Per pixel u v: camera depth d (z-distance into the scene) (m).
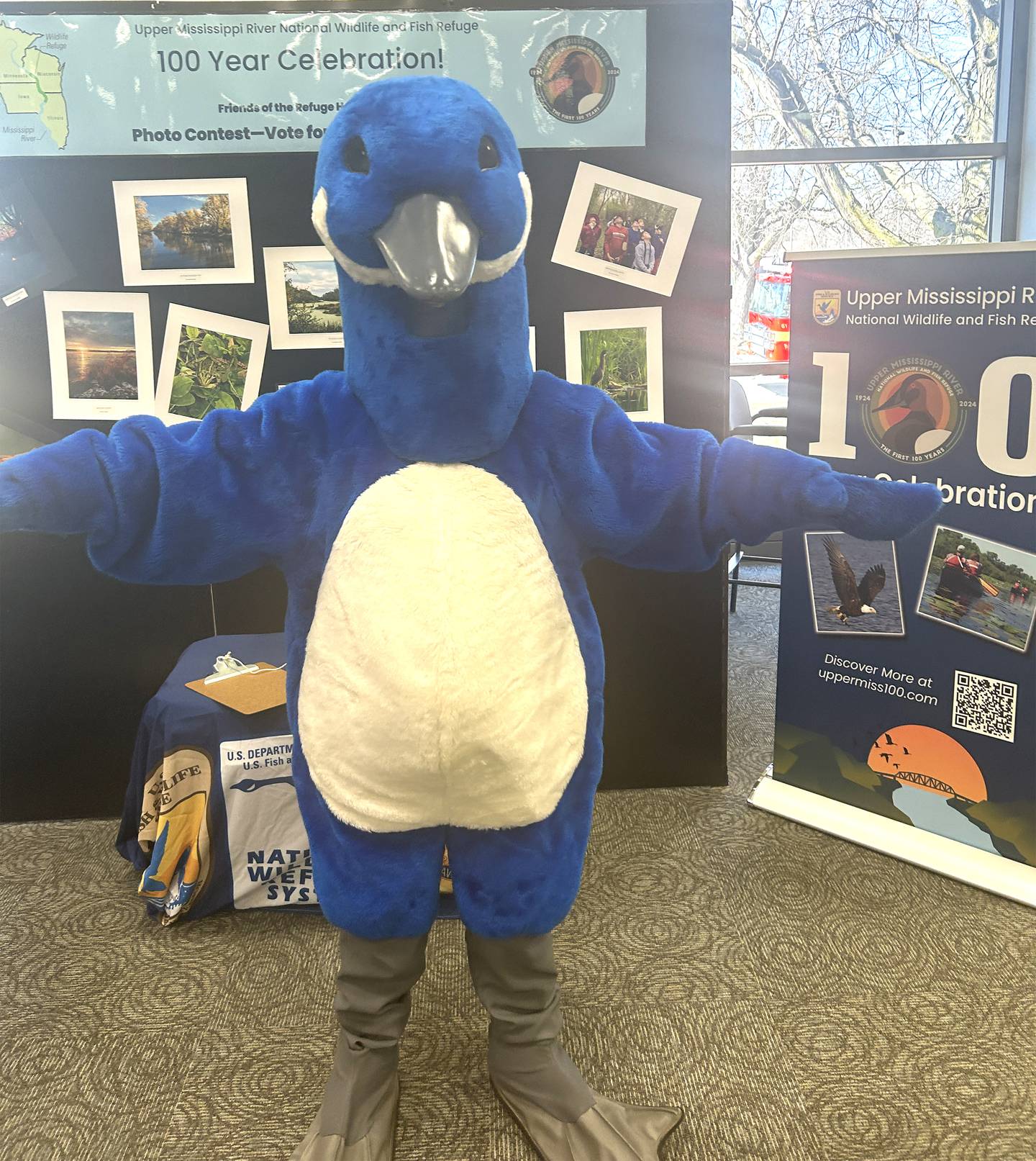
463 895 1.17
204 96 2.00
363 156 1.04
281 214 2.06
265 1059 1.56
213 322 2.10
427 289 0.94
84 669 2.27
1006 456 1.89
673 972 1.76
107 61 1.96
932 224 4.39
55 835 2.28
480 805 1.11
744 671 3.33
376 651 1.05
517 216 1.05
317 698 1.10
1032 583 1.90
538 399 1.15
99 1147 1.40
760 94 4.25
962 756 2.06
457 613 1.04
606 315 2.16
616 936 1.86
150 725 1.90
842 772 2.26
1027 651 1.93
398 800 1.10
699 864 2.11
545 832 1.15
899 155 4.29
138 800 2.01
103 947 1.85
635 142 2.08
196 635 2.27
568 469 1.13
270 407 1.14
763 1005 1.67
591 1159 1.28
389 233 0.98
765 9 4.15
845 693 2.22
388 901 1.15
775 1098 1.46
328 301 2.11
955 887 2.01
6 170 1.99
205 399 2.13
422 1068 1.53
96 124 1.99
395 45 2.00
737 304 4.49
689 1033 1.60
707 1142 1.38
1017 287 1.82
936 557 2.02
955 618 2.02
